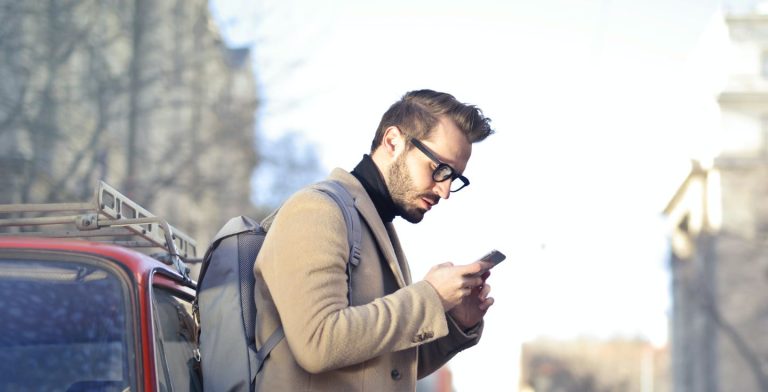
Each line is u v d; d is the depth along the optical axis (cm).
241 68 1898
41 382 240
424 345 321
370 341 257
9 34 1577
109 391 238
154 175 1769
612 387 5309
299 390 265
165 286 289
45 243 259
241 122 1875
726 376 4141
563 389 5400
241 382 267
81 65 1681
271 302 273
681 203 4650
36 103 1584
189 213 1864
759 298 4153
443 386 2000
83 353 242
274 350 269
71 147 1619
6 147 1539
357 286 276
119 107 1728
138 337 244
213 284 280
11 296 248
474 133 296
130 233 326
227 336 271
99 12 1711
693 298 4209
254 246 286
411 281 309
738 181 4288
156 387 240
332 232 265
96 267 253
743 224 4244
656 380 4822
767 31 4422
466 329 312
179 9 1838
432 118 292
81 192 1584
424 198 298
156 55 1800
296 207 269
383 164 298
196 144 1841
